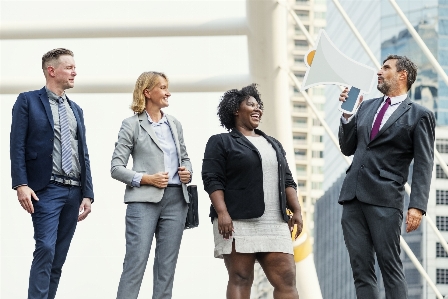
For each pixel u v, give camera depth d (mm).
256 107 6719
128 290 6789
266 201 6457
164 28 14117
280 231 6457
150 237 6855
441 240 11969
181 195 6996
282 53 14383
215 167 6504
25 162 6824
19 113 6828
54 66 6941
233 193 6457
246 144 6531
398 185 6254
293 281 6434
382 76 6445
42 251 6656
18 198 6723
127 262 6824
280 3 14211
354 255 6305
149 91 7066
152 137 6980
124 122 7023
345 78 6504
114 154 6953
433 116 6312
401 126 6266
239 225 6418
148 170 6941
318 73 6555
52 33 14109
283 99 14445
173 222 6945
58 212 6809
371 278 6316
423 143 6230
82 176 6965
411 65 6426
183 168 6965
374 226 6211
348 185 6352
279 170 6527
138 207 6852
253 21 14180
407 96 6426
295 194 6742
